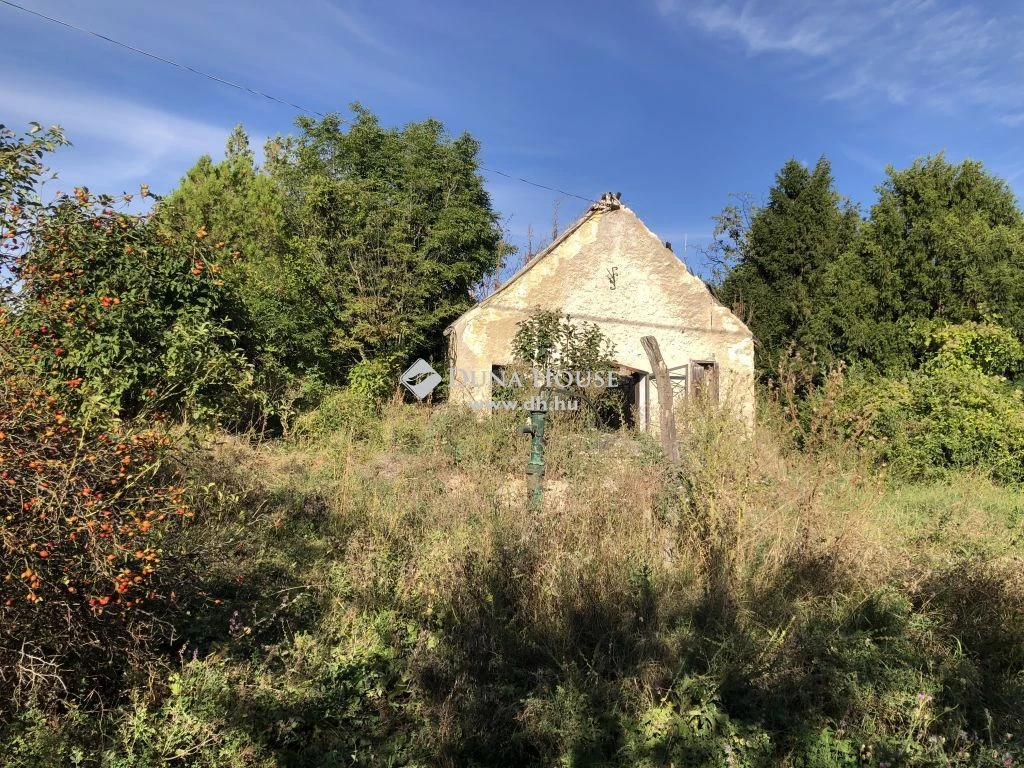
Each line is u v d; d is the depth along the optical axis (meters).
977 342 10.98
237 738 2.69
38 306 3.70
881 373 12.77
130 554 2.75
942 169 13.14
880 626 3.71
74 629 2.74
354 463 7.78
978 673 3.28
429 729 2.88
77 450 2.73
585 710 2.92
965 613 3.81
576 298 13.00
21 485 2.54
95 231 4.34
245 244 16.52
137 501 2.93
